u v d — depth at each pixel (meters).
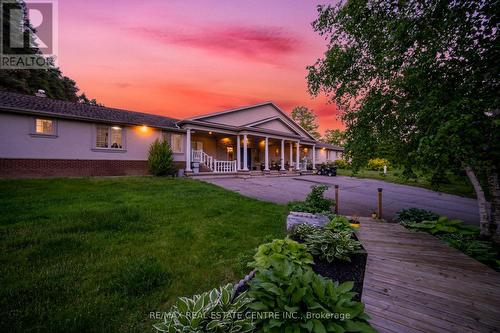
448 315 2.15
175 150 16.25
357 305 1.96
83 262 3.21
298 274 2.22
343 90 5.00
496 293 2.54
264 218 5.82
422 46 3.67
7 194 7.20
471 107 2.53
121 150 13.67
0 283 2.62
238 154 17.70
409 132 4.31
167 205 6.64
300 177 19.50
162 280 2.84
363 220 5.87
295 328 1.73
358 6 4.09
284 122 22.39
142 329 2.04
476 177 4.56
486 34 3.02
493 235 4.19
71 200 6.76
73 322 2.05
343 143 5.37
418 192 12.73
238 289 2.57
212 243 4.09
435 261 3.40
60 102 13.66
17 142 10.42
